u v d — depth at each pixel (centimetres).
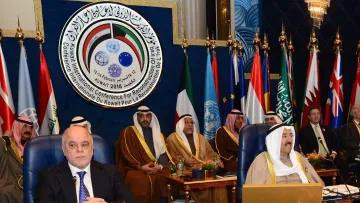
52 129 516
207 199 514
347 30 787
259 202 213
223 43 667
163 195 498
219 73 664
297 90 772
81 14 569
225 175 445
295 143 380
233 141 586
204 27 773
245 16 756
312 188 211
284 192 212
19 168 424
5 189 391
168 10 625
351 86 787
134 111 607
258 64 628
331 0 779
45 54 552
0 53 497
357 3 785
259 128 359
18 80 522
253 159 353
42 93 521
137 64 605
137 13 602
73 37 565
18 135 464
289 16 771
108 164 295
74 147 270
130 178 505
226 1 754
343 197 269
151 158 533
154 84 616
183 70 608
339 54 668
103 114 588
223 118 661
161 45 619
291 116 634
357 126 589
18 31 514
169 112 630
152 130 562
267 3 765
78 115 573
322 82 781
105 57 585
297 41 774
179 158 471
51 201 258
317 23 680
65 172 273
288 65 674
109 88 588
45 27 551
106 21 584
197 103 649
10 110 493
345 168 529
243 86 645
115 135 595
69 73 564
